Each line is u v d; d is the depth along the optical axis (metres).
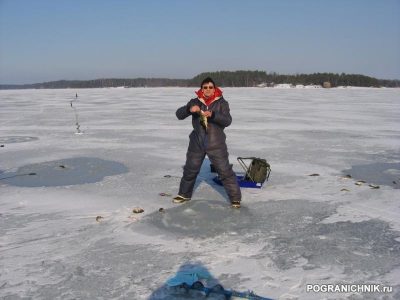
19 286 3.31
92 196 5.86
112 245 4.11
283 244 4.10
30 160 8.55
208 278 3.40
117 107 26.08
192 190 5.58
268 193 5.95
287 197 5.75
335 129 13.90
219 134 5.18
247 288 3.24
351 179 6.79
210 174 7.15
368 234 4.38
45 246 4.11
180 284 3.28
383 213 5.06
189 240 4.22
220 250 3.96
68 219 4.90
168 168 7.69
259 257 3.80
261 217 4.92
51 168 7.74
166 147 10.15
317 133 12.82
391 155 9.01
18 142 11.26
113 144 10.71
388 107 25.33
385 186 6.34
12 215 5.07
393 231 4.46
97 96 44.72
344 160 8.45
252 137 11.88
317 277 3.41
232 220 4.81
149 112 21.69
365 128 14.21
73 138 11.98
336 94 49.16
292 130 13.58
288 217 4.92
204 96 5.26
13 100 36.69
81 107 26.41
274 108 24.64
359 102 31.19
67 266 3.66
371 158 8.66
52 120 17.78
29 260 3.79
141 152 9.44
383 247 4.03
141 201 5.59
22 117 19.41
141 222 4.76
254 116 19.05
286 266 3.62
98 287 3.28
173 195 5.86
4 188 6.35
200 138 5.21
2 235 4.41
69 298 3.13
